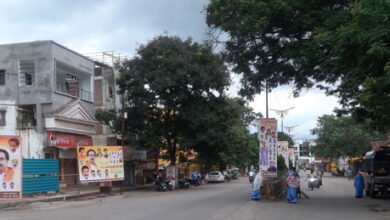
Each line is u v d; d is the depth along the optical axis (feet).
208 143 142.10
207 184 188.55
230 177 252.83
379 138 238.48
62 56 127.65
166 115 147.54
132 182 158.92
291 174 80.38
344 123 245.24
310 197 94.63
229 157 238.07
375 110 64.03
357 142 258.78
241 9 68.74
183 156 159.43
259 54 77.46
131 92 142.92
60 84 132.26
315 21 66.49
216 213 61.77
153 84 139.33
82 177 105.91
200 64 142.82
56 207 77.30
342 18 61.82
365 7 54.95
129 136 145.48
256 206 72.28
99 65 157.28
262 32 71.36
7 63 122.93
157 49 140.67
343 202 81.20
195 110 141.38
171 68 140.36
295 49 70.23
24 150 117.70
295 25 69.62
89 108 142.61
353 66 59.88
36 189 92.73
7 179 82.02
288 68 77.77
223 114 145.89
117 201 89.97
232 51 78.23
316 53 65.82
